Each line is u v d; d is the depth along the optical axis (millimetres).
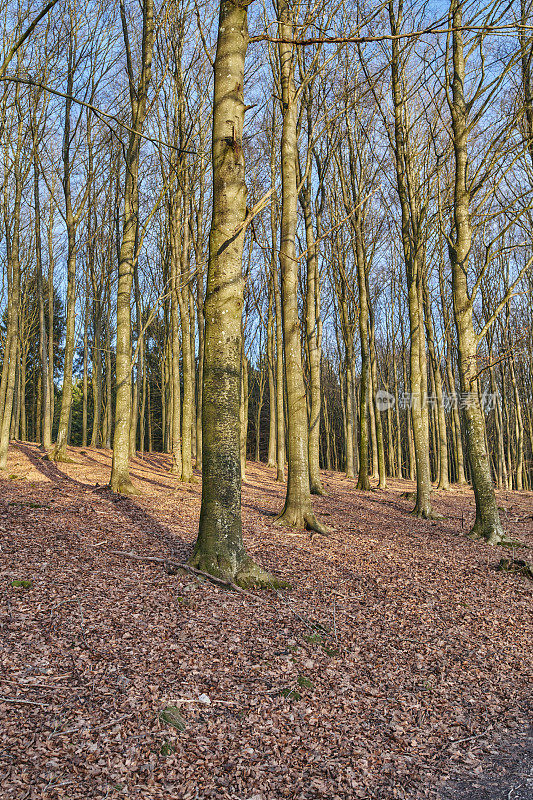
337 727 4008
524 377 32438
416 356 14977
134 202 13000
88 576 6035
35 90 15836
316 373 17422
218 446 6512
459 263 11344
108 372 27000
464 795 3443
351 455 26984
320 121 16469
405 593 7234
